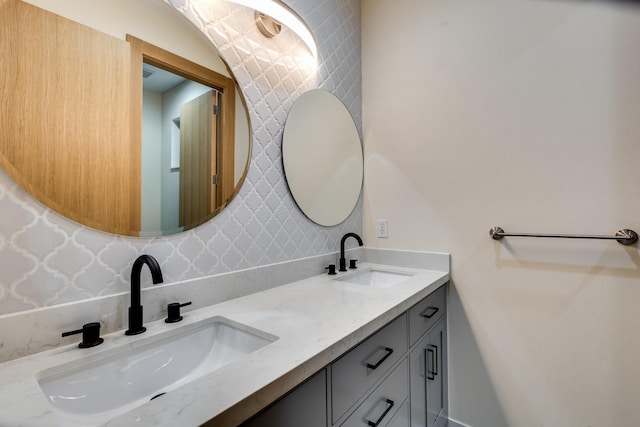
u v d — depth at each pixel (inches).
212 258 42.3
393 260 68.9
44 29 28.6
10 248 26.7
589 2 48.6
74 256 30.2
